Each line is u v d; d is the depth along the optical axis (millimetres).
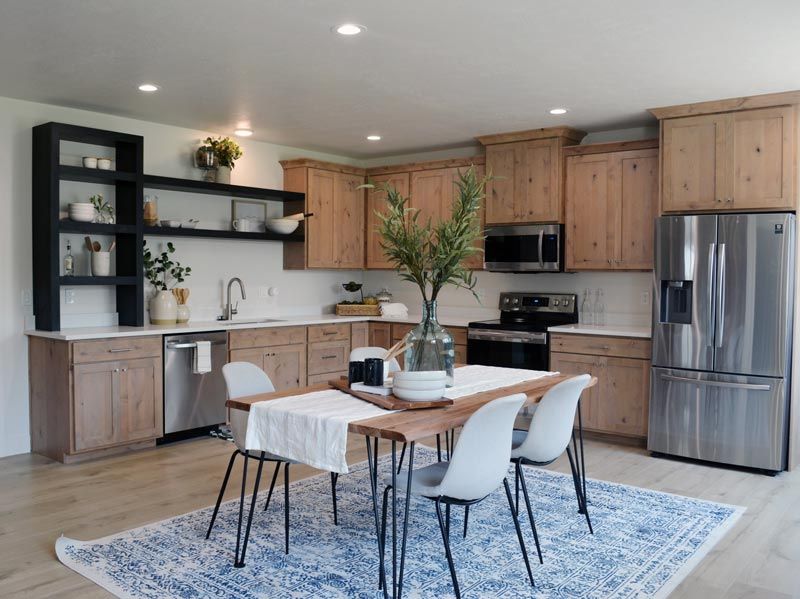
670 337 4742
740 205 4570
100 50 3699
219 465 4570
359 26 3324
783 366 4355
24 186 4820
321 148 6617
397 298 7129
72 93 4609
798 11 3082
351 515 3631
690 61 3816
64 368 4520
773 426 4391
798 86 4277
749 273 4438
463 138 6086
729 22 3225
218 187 5648
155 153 5520
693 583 2865
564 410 3078
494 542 3268
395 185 6723
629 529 3445
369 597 2707
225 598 2699
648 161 5238
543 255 5668
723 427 4559
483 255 6074
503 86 4367
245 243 6219
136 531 3391
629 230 5340
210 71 4082
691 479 4340
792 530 3459
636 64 3879
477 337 5816
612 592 2768
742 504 3855
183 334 5078
